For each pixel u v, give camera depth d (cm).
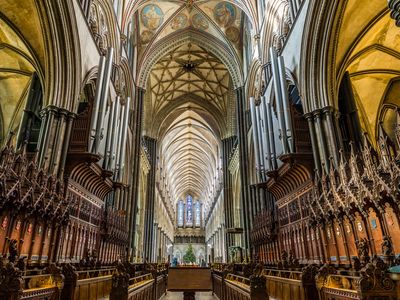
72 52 1079
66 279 578
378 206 707
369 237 756
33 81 1221
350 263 812
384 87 1592
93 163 1110
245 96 2169
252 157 2048
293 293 668
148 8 2208
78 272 652
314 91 1084
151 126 3161
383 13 1107
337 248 887
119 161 1488
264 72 1622
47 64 1058
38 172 829
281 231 1398
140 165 2297
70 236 1080
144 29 2292
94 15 1356
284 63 1334
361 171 831
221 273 1036
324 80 1076
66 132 1055
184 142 4584
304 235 1133
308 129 1124
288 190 1306
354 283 475
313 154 1046
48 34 1020
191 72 2989
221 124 3181
